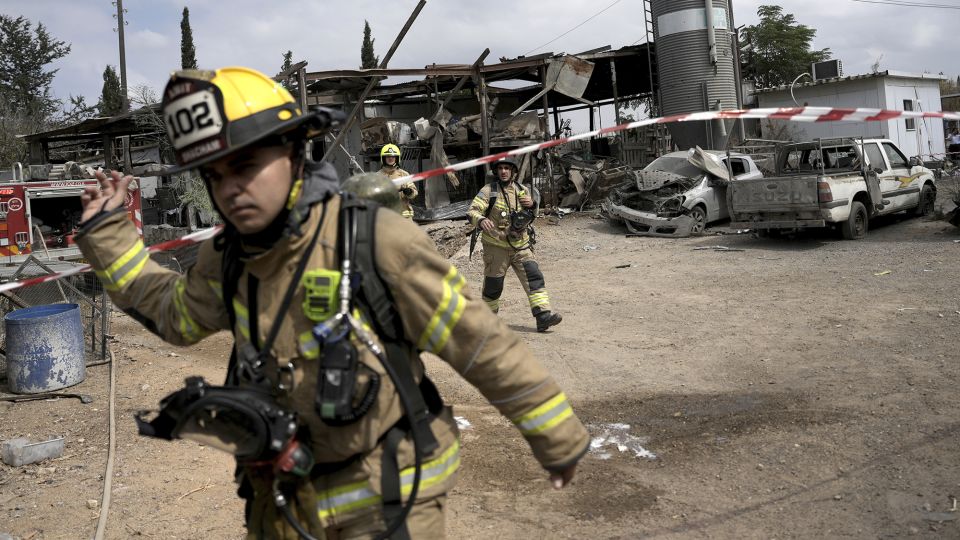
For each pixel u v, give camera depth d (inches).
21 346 246.2
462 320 70.5
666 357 265.0
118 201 86.0
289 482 72.8
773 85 1429.6
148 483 174.4
